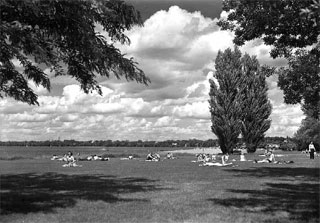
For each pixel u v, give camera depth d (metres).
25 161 52.94
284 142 102.94
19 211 13.88
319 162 43.69
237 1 19.17
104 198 16.70
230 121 71.44
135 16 15.37
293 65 21.36
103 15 15.09
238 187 20.31
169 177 26.38
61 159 59.12
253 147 73.62
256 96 73.31
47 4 12.58
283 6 15.07
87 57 15.41
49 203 15.46
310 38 18.77
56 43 15.53
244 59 73.94
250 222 12.07
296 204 14.97
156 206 14.74
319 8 10.14
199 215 13.10
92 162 48.94
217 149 103.44
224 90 72.06
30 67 15.30
